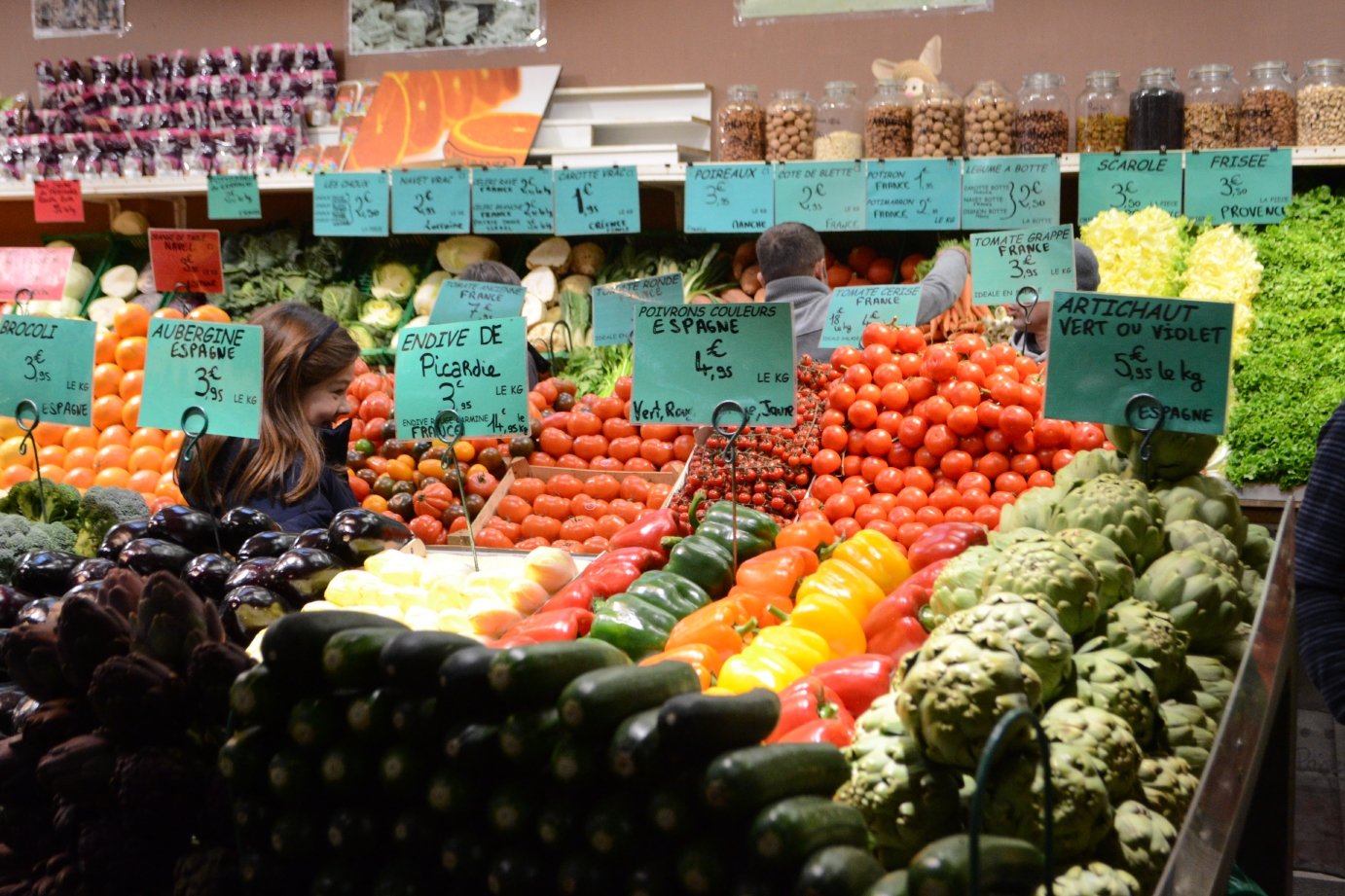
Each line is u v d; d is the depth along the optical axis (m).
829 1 5.96
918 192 4.88
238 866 1.54
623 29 6.21
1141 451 2.19
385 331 5.84
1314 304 4.60
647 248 6.05
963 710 1.32
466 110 5.98
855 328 3.78
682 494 3.20
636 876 1.30
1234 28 5.54
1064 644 1.48
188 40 6.68
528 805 1.38
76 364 2.97
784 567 2.32
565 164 5.61
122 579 1.83
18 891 1.74
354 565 2.31
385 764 1.43
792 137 5.48
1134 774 1.47
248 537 2.41
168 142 6.07
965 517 2.95
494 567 2.41
